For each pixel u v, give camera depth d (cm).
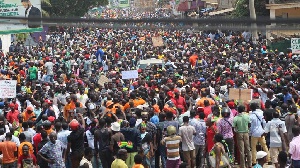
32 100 1667
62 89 1870
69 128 1337
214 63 2988
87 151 1157
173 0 11081
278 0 4478
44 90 2044
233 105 1480
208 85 1844
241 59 2959
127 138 1245
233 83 1864
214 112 1372
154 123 1378
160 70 2581
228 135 1345
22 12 4012
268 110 1365
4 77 2469
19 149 1185
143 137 1288
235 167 1415
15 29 3425
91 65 3347
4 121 1330
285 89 1594
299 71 2228
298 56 2802
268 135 1420
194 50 3844
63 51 4394
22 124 1309
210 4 7538
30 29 3462
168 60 3148
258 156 1041
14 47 4788
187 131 1325
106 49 4612
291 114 1375
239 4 4812
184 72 2459
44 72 2820
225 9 6078
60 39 5931
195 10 8012
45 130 1216
